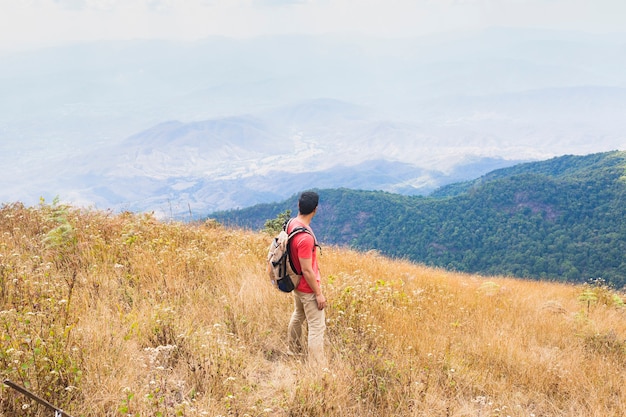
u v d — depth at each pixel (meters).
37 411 3.20
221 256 7.98
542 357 6.22
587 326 8.07
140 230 9.05
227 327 5.39
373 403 4.16
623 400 5.02
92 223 8.88
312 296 4.83
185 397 3.79
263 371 4.72
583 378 5.52
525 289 13.68
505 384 5.18
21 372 3.32
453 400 4.53
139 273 6.51
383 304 6.70
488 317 7.79
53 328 3.98
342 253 12.27
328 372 4.25
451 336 6.38
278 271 4.80
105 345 4.15
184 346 4.50
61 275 5.95
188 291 6.15
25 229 8.21
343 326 5.63
